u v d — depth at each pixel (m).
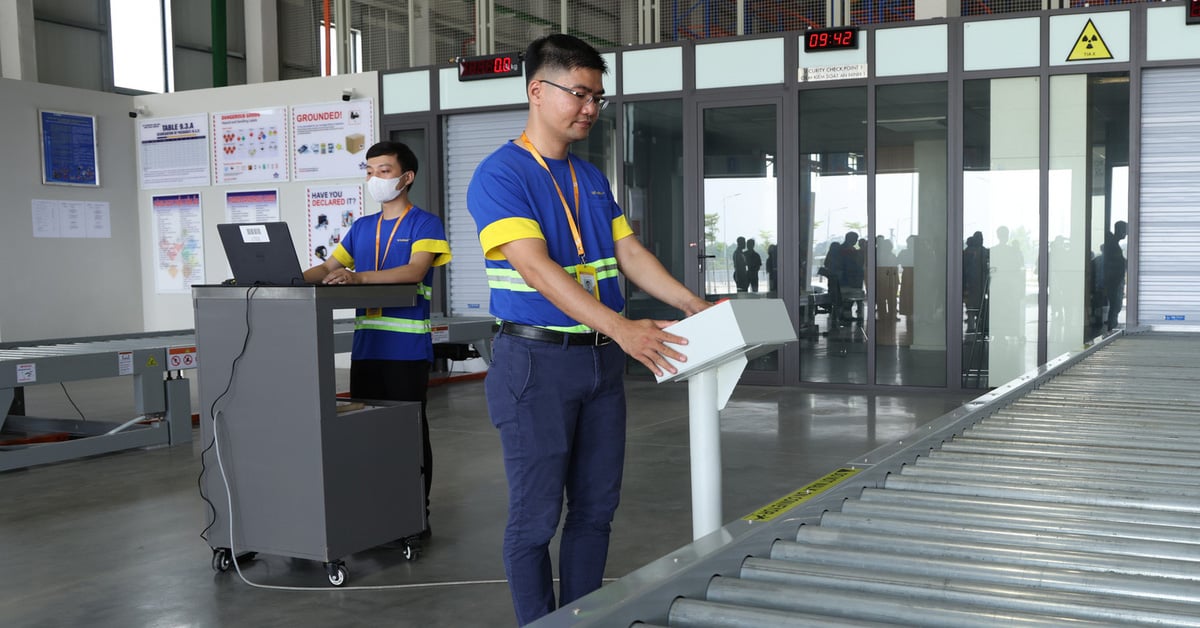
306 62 11.72
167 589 3.26
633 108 8.54
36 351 5.68
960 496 1.66
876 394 7.70
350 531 3.30
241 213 10.03
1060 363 3.46
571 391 2.15
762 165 8.12
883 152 7.79
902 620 1.10
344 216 9.55
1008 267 7.51
